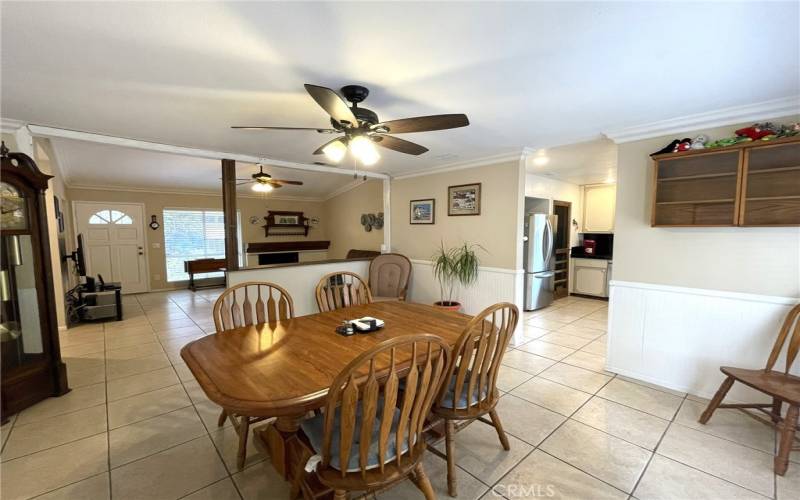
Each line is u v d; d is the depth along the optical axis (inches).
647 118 103.3
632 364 118.0
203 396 106.6
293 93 83.5
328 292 113.3
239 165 218.8
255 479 72.1
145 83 77.9
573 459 77.8
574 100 88.7
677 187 104.6
